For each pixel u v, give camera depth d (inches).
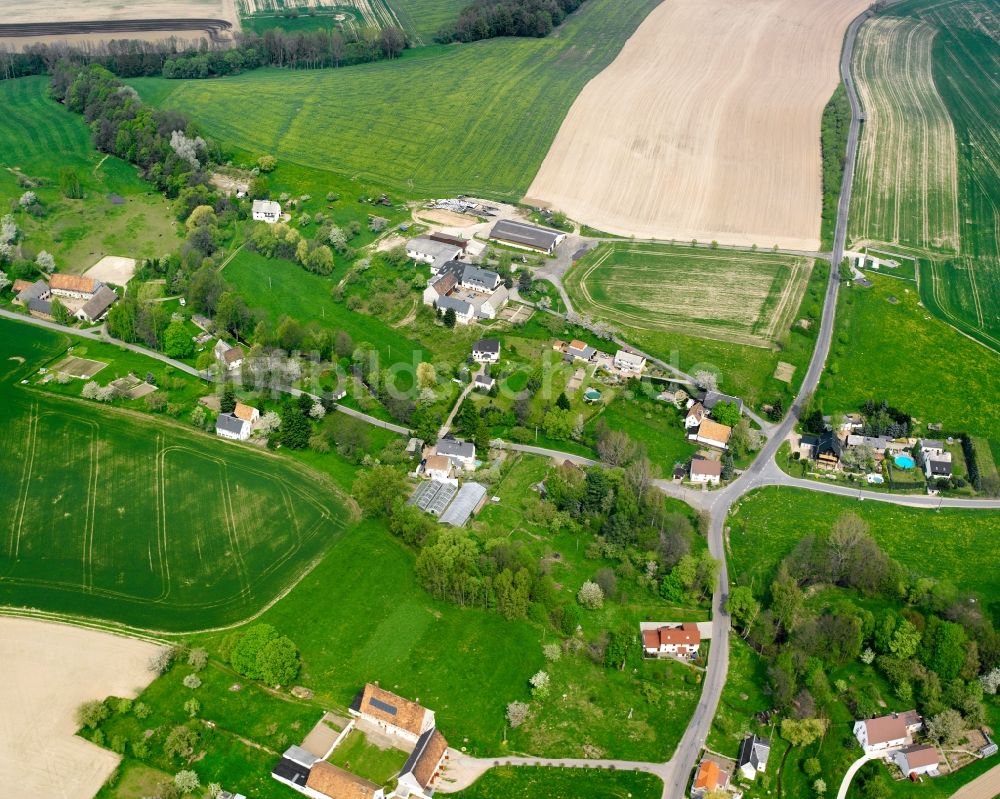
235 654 6678.2
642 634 7047.2
